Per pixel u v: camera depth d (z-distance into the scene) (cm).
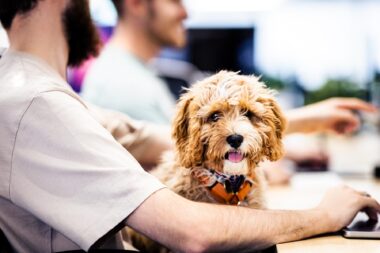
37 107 96
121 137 149
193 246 90
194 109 113
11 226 102
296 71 335
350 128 173
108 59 248
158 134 157
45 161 93
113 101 235
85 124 96
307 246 96
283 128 120
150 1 267
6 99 97
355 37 330
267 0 329
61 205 92
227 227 92
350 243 99
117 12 267
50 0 115
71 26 127
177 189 120
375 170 206
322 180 200
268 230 96
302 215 102
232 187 114
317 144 256
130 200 91
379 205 115
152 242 133
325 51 334
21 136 95
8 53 110
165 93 268
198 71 339
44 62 109
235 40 342
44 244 103
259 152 111
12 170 95
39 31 113
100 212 91
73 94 105
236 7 331
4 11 114
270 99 117
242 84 115
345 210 108
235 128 107
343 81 318
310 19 333
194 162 113
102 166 92
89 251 95
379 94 287
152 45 281
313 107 172
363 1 328
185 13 289
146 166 157
